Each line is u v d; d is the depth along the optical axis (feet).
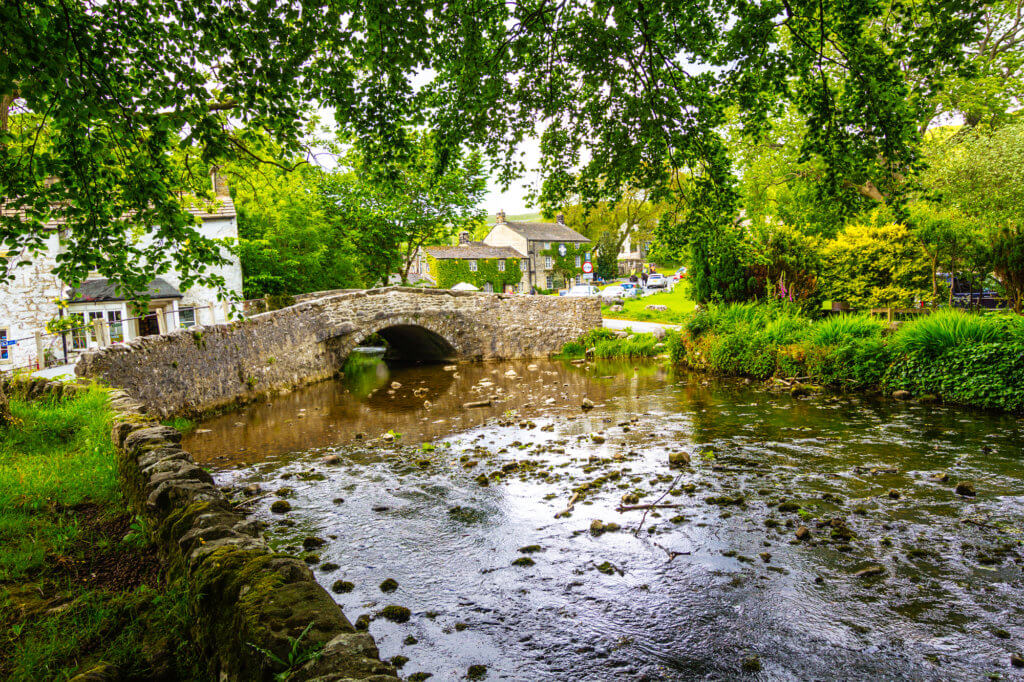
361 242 90.99
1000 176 54.95
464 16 18.69
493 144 23.77
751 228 57.57
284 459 28.81
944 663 11.62
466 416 38.88
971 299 49.60
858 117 20.31
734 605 13.96
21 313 58.08
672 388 46.44
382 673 5.89
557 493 21.94
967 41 17.03
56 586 10.69
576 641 12.85
